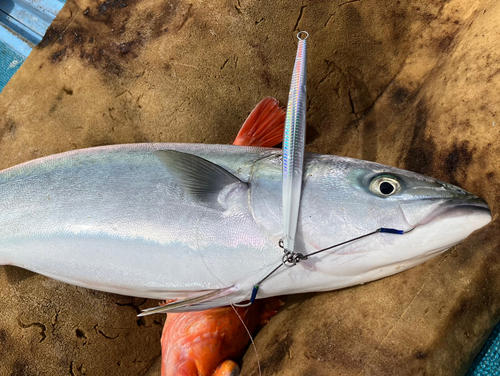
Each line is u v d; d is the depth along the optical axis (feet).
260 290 1.28
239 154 1.32
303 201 1.21
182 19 1.62
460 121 1.36
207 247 1.24
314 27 1.62
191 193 1.25
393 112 1.67
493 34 1.38
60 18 1.69
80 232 1.30
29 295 1.53
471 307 1.22
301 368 1.27
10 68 2.14
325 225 1.20
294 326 1.36
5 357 1.49
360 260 1.21
